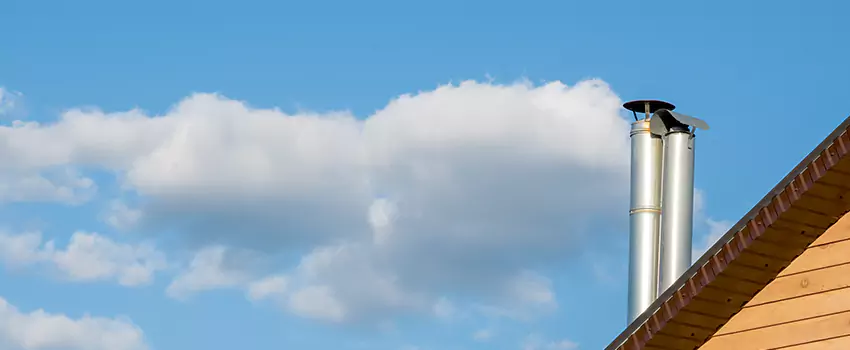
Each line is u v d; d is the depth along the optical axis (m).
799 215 14.73
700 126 21.92
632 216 22.58
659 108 23.05
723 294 15.30
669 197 21.61
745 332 15.39
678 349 15.88
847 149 14.17
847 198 14.66
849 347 14.53
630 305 22.06
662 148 22.72
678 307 15.36
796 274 15.20
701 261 15.15
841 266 14.88
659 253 21.53
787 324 15.09
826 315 14.83
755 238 14.77
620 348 16.02
